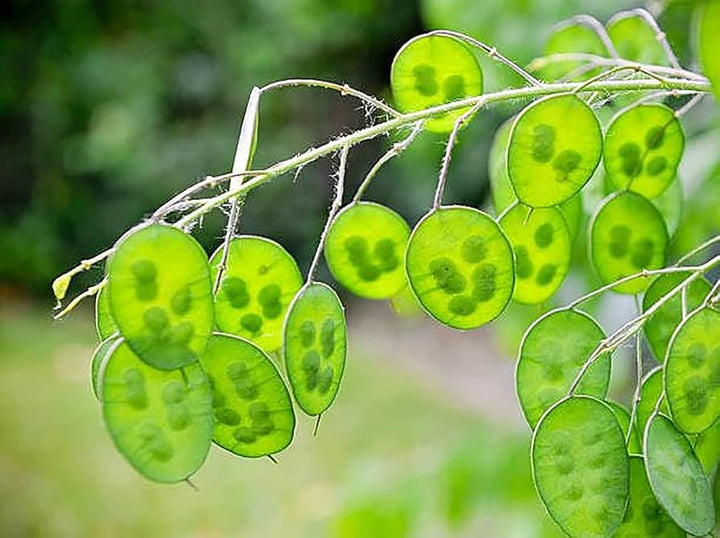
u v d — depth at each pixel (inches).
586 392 21.6
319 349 19.4
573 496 20.3
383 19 161.6
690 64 30.0
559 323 21.7
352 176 162.7
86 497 105.3
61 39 184.1
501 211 26.7
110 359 18.3
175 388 18.5
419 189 152.1
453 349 152.7
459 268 20.6
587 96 23.3
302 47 171.8
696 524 20.1
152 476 18.3
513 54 40.0
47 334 160.7
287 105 177.5
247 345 19.6
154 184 181.9
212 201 19.2
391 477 42.7
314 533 95.6
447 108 20.6
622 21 27.7
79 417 125.5
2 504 103.9
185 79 181.9
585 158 21.0
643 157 24.2
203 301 18.6
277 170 19.5
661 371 22.2
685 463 20.5
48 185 187.9
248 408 19.6
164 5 182.7
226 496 105.7
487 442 42.0
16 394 133.9
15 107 187.0
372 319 169.9
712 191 34.0
